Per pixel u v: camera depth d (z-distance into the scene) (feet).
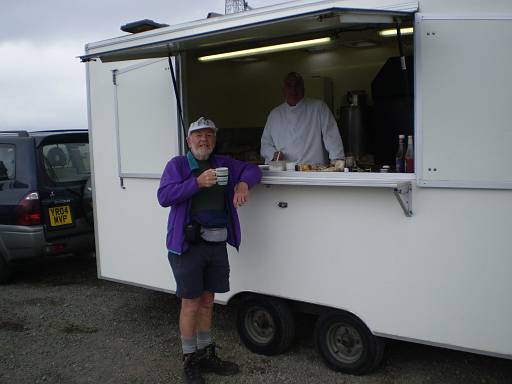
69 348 12.23
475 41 8.29
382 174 9.34
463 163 8.53
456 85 8.46
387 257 9.30
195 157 10.23
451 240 8.75
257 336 11.32
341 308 9.86
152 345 12.21
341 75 16.34
